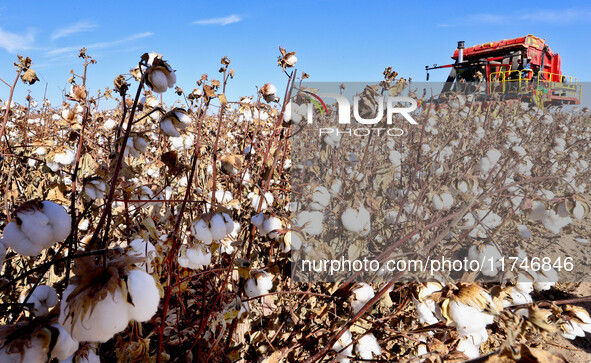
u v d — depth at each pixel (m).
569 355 2.67
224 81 2.18
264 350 2.19
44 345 0.82
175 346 2.17
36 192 3.18
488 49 12.16
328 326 2.13
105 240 1.60
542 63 12.12
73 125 2.12
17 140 4.28
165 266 1.85
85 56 2.31
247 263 1.74
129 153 1.86
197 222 1.60
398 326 2.13
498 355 0.87
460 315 1.18
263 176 2.28
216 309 2.14
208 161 3.62
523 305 1.37
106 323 0.75
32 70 2.18
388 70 1.97
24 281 2.22
